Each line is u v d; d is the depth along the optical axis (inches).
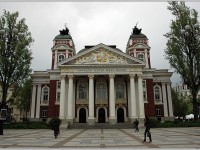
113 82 2021.4
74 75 2057.1
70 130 1599.4
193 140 750.5
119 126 1815.9
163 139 804.6
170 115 2305.6
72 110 1999.3
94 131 1446.9
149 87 2222.0
